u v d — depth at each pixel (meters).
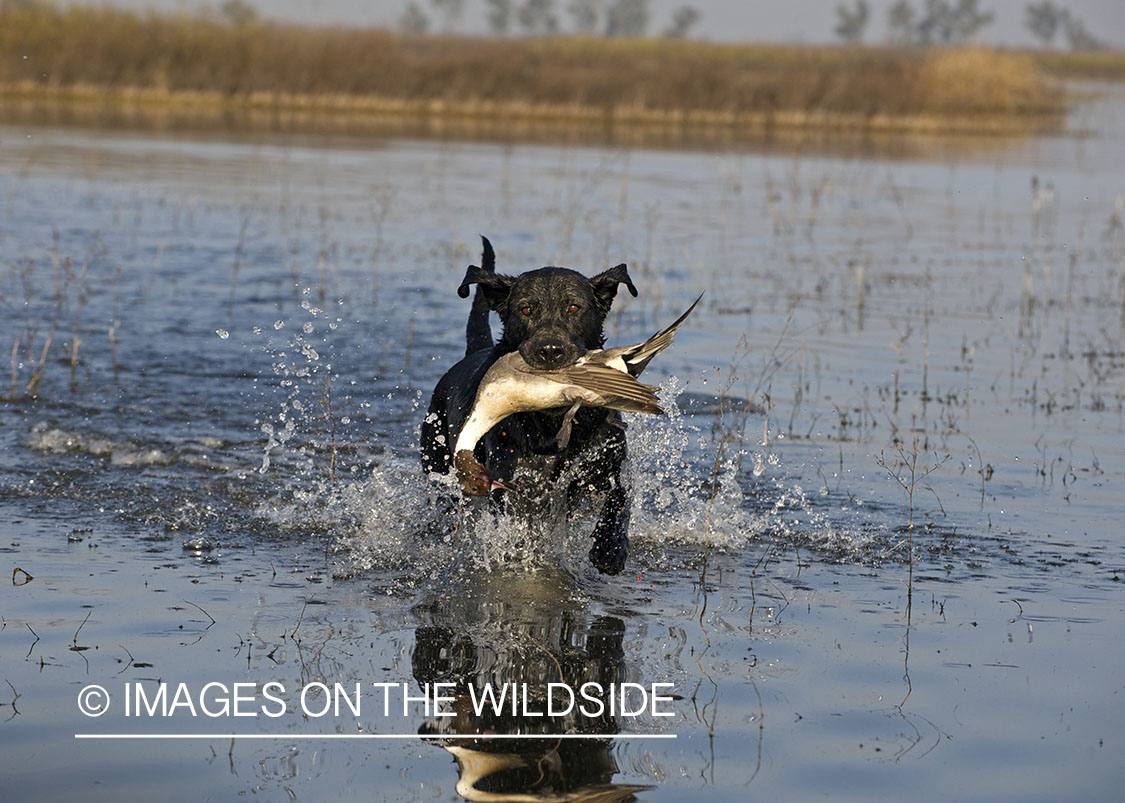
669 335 7.49
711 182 34.78
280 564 8.50
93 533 8.99
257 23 60.81
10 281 18.67
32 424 11.92
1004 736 5.82
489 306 9.45
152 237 23.05
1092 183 36.00
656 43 124.69
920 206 31.12
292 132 45.41
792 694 6.33
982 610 7.63
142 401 12.91
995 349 15.91
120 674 6.43
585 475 8.95
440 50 70.75
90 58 56.56
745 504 10.02
